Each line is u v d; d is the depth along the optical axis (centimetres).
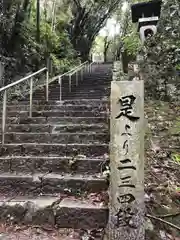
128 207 218
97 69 1441
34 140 404
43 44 1288
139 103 224
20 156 351
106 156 342
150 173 320
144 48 690
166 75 617
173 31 639
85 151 358
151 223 242
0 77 880
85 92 778
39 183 298
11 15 964
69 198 279
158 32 681
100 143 380
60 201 269
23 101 666
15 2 970
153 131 439
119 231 217
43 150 368
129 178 219
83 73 1116
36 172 327
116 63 1196
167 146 389
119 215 219
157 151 373
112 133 226
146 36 698
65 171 325
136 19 772
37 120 471
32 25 1198
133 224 216
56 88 865
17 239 233
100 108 510
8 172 330
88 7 1675
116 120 225
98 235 238
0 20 897
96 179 289
